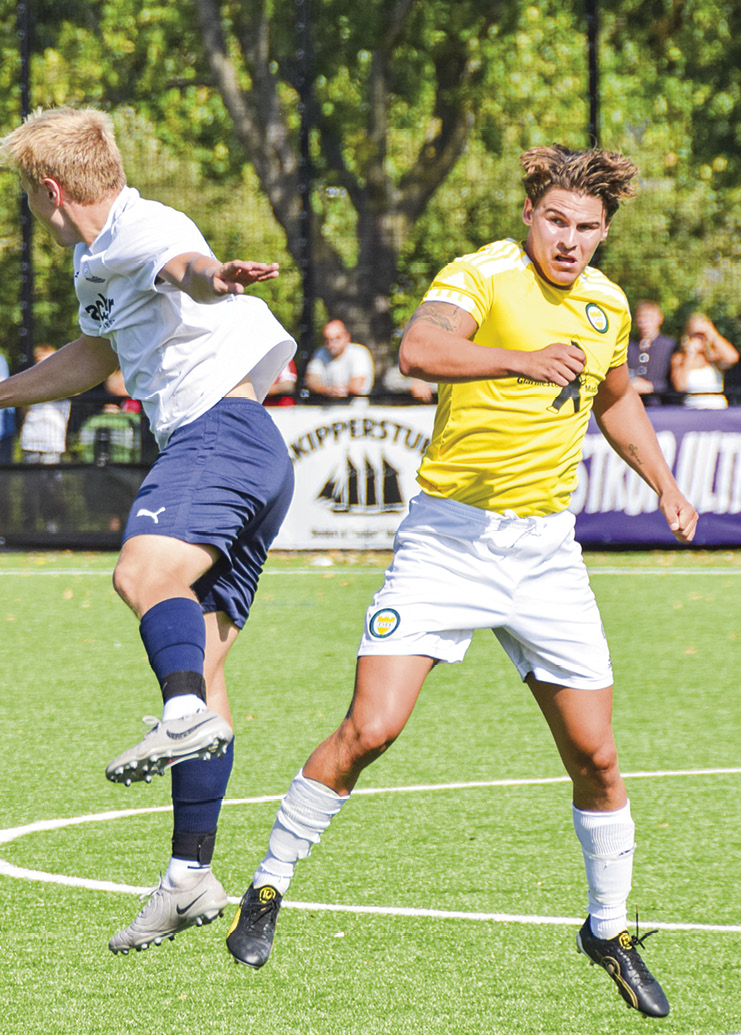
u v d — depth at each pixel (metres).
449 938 14.12
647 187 60.25
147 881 15.94
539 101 59.41
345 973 13.16
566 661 12.27
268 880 12.28
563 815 18.72
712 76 60.94
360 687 12.05
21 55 55.19
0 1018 12.07
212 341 12.70
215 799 12.48
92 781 20.66
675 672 29.48
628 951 12.34
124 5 58.72
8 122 58.88
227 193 61.34
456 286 12.10
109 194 12.79
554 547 12.28
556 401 12.20
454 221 60.47
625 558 48.00
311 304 53.66
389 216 58.16
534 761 21.78
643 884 15.85
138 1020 12.04
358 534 48.78
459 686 27.98
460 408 12.29
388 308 57.78
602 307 12.52
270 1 58.44
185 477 12.30
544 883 15.87
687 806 19.19
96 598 40.47
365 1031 11.80
